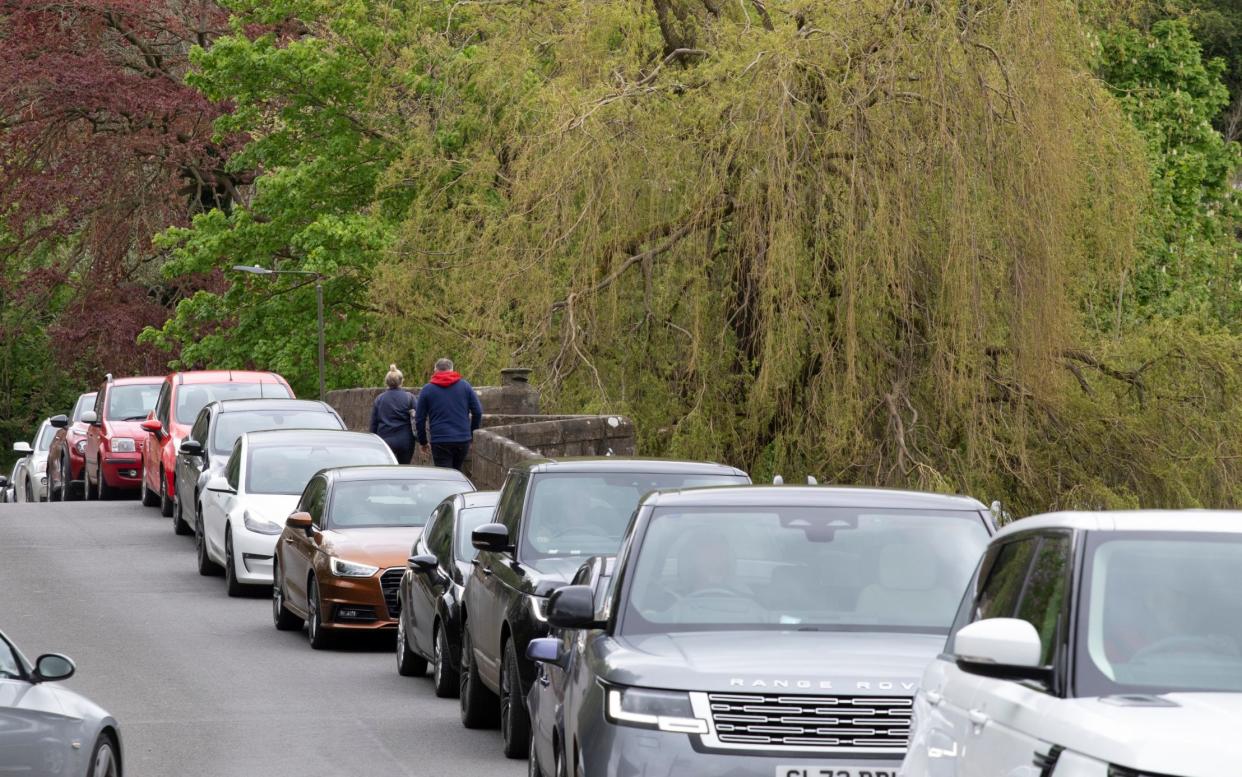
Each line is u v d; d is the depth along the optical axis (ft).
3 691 76.54
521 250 257.34
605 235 247.29
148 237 507.30
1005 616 56.24
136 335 521.24
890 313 233.35
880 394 231.71
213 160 515.09
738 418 245.45
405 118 419.74
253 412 247.29
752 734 71.92
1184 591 50.62
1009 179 226.38
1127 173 244.83
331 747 117.60
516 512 120.06
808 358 234.38
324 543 166.71
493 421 255.91
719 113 237.86
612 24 266.77
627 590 81.46
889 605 81.00
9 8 503.61
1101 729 44.32
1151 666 48.96
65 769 79.61
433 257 313.12
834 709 72.23
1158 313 304.50
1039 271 228.02
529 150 255.09
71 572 219.61
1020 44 227.40
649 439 257.14
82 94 490.90
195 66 478.59
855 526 84.99
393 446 255.09
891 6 229.45
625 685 73.67
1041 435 248.52
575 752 79.87
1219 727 42.98
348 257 410.72
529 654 90.48
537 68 291.58
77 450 348.18
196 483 238.89
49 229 510.17
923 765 59.47
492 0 311.06
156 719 128.47
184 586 208.74
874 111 226.79
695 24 273.95
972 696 54.95
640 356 257.75
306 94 433.48
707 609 80.53
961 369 224.94
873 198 224.12
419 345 323.37
